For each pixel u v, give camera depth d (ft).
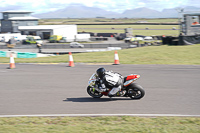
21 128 27.25
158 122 28.73
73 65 76.74
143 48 126.11
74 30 377.50
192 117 30.58
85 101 38.93
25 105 37.37
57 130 26.43
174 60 86.22
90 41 323.78
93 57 100.94
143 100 38.83
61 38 311.47
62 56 109.29
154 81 53.21
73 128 27.02
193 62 80.69
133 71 65.67
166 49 113.91
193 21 131.44
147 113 32.63
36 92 45.29
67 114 32.63
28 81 55.31
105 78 38.55
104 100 39.34
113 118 30.32
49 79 57.06
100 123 28.66
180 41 127.34
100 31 542.16
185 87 47.32
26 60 96.22
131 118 30.25
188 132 25.43
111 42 307.17
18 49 218.38
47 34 363.15
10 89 48.08
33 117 31.37
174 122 28.68
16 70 70.79
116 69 69.26
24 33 371.76
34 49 218.59
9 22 399.85
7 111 34.65
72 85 50.57
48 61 88.38
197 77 56.59
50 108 35.65
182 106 35.63
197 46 118.52
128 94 39.06
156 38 302.86
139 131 25.85
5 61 94.32
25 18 408.67
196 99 39.14
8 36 312.71
